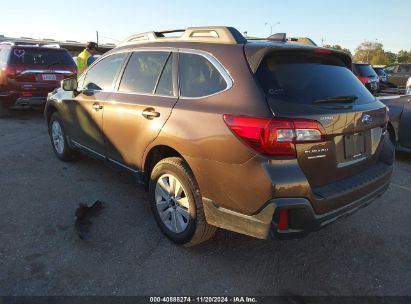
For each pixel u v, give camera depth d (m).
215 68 2.96
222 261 3.10
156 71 3.53
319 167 2.65
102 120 4.09
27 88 8.32
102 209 3.97
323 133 2.59
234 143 2.61
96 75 4.44
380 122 3.22
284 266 3.07
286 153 2.48
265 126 2.47
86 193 4.36
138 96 3.62
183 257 3.13
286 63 2.85
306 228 2.57
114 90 4.02
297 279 2.91
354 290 2.80
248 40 3.07
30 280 2.75
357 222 3.87
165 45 3.53
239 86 2.73
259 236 2.60
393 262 3.17
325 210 2.64
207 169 2.81
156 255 3.15
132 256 3.12
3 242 3.24
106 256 3.10
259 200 2.53
